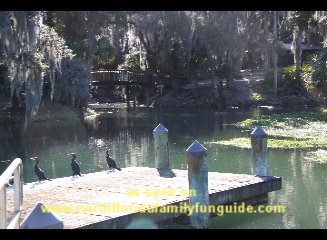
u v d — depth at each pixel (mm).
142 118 38250
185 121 35625
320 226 11609
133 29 46875
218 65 47125
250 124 31891
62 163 21203
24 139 28656
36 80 30453
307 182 15961
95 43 46188
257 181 12984
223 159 20516
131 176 14133
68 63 38125
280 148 22484
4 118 35656
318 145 23047
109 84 45875
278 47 54281
